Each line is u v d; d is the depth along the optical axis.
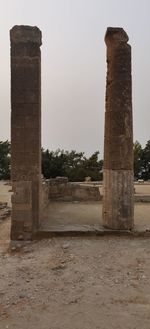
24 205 13.20
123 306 7.88
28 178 13.25
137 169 53.47
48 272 10.06
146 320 7.23
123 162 13.71
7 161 57.06
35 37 13.24
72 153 51.38
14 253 12.09
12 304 8.08
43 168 46.72
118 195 13.66
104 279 9.47
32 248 12.38
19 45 13.20
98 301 8.14
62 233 13.30
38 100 13.27
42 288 8.96
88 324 7.06
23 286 9.12
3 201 26.38
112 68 13.77
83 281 9.35
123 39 13.64
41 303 8.09
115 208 13.66
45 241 12.98
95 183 32.22
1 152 57.84
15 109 13.26
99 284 9.14
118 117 13.70
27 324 7.11
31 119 13.26
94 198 23.25
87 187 23.34
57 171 47.16
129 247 12.15
